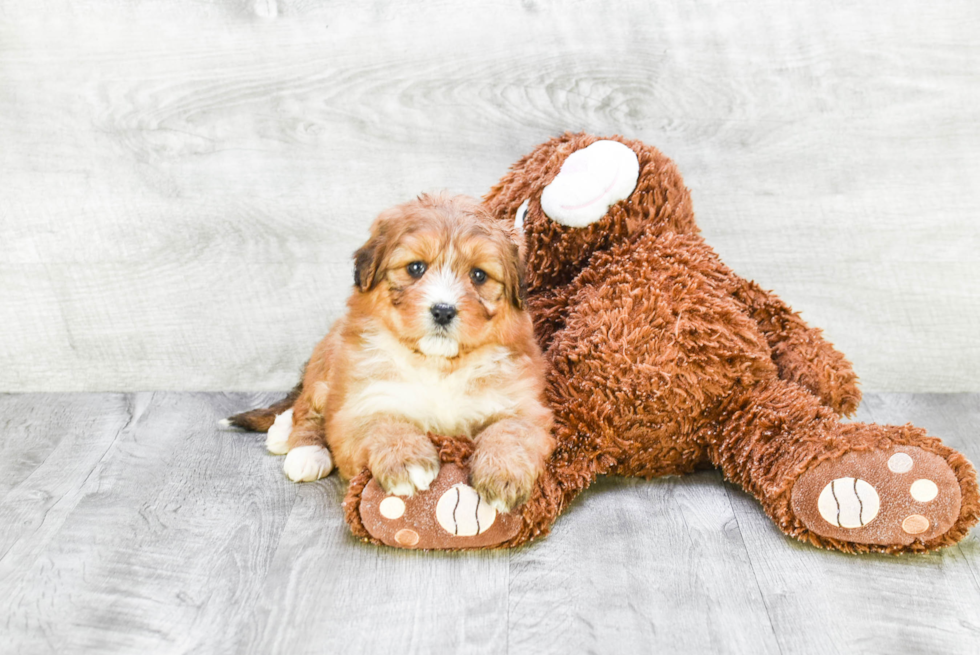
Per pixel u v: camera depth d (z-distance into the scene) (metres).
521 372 0.93
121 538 0.92
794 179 1.22
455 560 0.89
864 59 1.19
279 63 1.20
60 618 0.82
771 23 1.19
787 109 1.21
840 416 0.98
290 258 1.24
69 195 1.22
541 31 1.19
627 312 0.96
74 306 1.24
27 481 1.01
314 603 0.84
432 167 1.23
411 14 1.19
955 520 0.87
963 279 1.23
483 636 0.81
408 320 0.88
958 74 1.19
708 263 1.01
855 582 0.86
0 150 1.20
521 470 0.87
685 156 1.22
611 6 1.19
